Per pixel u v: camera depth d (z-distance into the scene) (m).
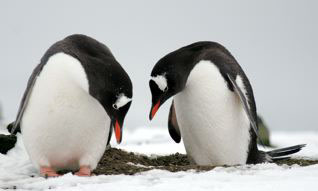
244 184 10.02
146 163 14.51
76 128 11.39
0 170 12.26
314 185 9.74
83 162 11.88
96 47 11.66
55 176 11.60
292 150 15.27
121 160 14.12
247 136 13.40
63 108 11.18
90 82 11.09
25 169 12.45
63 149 11.68
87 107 11.27
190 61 13.12
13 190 10.51
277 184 9.89
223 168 11.62
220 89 12.71
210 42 13.68
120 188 9.98
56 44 11.75
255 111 13.58
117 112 11.19
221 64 12.87
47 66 11.25
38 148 11.65
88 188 10.10
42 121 11.30
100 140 11.78
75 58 11.21
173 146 17.95
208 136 13.09
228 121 12.91
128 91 11.12
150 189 9.85
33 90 11.34
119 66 11.27
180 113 13.45
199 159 13.70
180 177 10.89
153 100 13.22
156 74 13.05
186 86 13.06
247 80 13.45
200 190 9.67
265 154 14.66
